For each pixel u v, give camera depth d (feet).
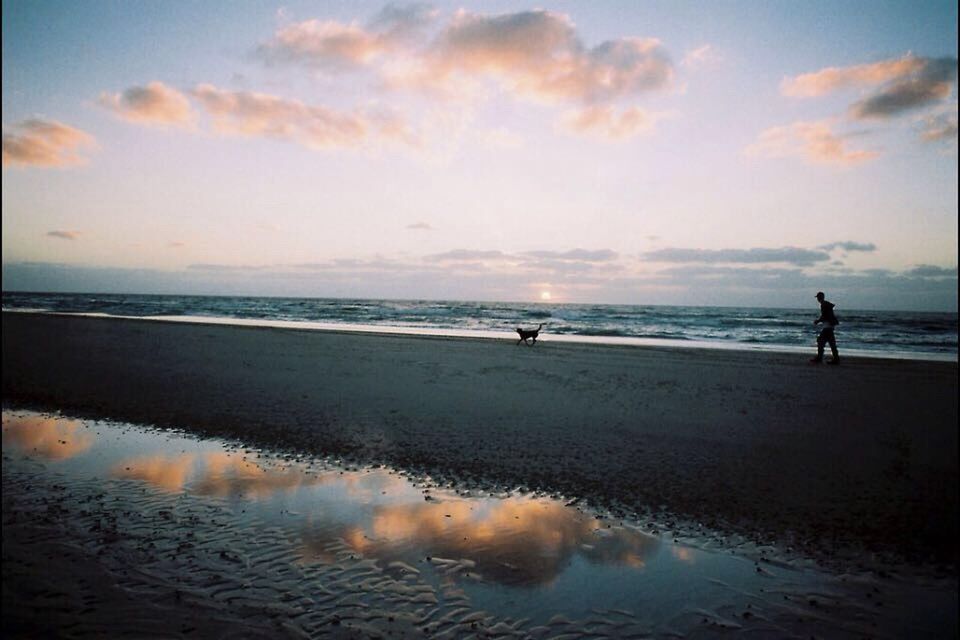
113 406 35.22
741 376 46.24
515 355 60.18
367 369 48.98
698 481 22.09
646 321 162.81
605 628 12.77
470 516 19.19
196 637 11.91
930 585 14.64
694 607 13.69
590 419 31.55
